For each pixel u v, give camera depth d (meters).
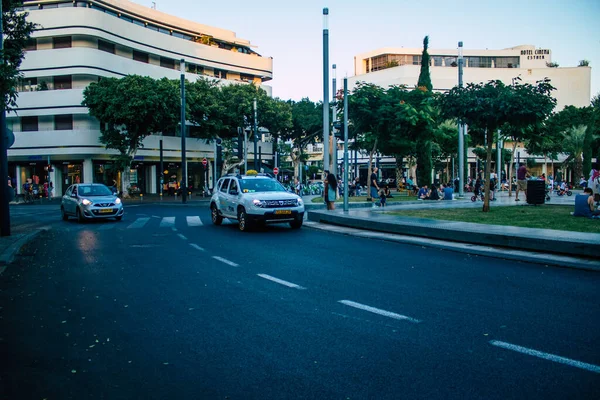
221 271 8.96
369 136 29.00
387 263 9.59
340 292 7.14
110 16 46.75
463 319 5.64
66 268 9.54
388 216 17.05
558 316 5.70
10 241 13.02
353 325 5.48
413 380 3.94
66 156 45.69
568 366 4.16
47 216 24.94
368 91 28.20
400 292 7.08
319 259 10.18
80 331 5.45
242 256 10.70
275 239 13.77
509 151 63.75
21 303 6.78
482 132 25.25
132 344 4.97
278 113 51.09
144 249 12.00
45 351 4.80
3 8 13.94
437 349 4.65
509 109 16.80
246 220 15.78
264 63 64.62
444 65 79.88
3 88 10.07
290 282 7.90
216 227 17.52
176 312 6.18
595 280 7.77
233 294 7.12
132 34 49.62
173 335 5.24
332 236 14.41
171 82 44.16
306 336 5.12
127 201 40.19
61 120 45.69
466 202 26.48
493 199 28.48
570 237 10.56
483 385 3.81
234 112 49.00
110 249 12.09
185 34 60.03
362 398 3.63
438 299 6.62
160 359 4.53
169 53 54.12
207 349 4.78
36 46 45.75
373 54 80.50
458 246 11.65
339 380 3.97
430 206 22.81
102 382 4.02
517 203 24.53
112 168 43.09
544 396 3.61
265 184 17.25
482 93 17.41
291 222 16.48
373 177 28.22
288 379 4.01
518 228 12.61
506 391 3.70
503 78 74.31
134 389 3.88
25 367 4.39
